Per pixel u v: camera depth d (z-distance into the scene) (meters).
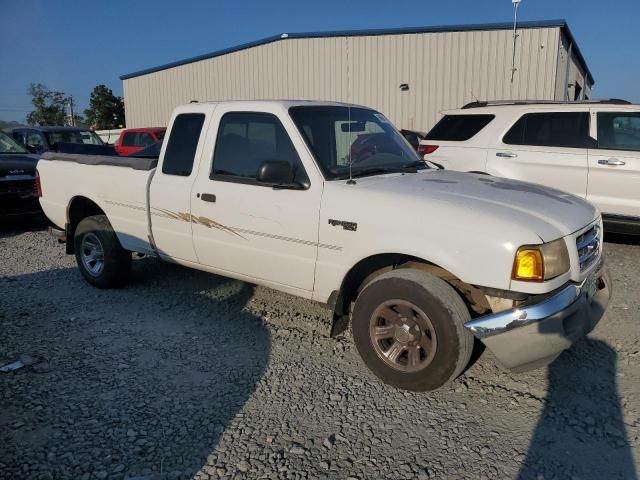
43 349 4.34
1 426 3.26
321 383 3.76
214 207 4.50
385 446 3.06
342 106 4.74
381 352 3.67
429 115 19.86
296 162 4.08
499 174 7.76
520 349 3.19
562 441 3.08
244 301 5.38
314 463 2.92
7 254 7.50
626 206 6.96
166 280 6.09
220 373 3.93
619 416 3.32
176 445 3.08
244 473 2.85
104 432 3.20
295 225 3.99
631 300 5.29
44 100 66.25
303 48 21.53
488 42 18.58
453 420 3.31
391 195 3.64
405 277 3.47
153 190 4.99
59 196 6.06
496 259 3.19
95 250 5.80
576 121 7.36
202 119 4.73
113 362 4.11
